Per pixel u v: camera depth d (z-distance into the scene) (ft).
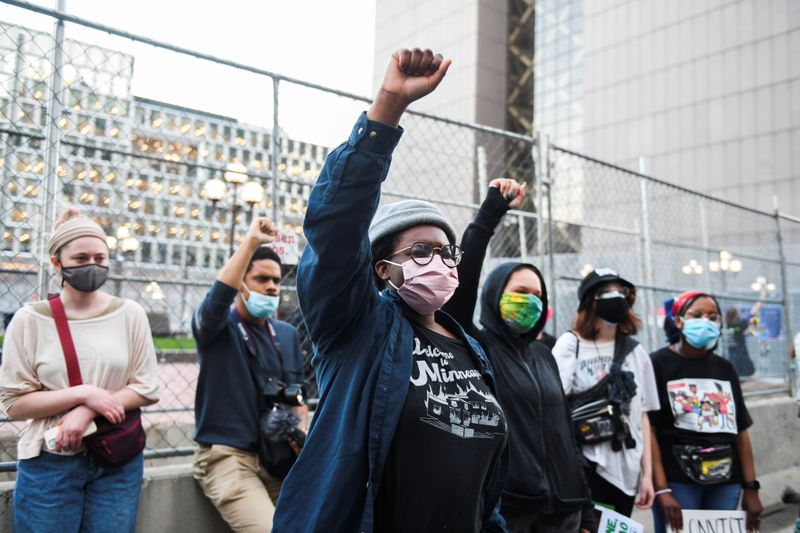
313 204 4.90
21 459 7.77
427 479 4.98
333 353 5.42
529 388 9.06
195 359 23.21
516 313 9.27
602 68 139.13
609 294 11.38
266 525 8.86
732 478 12.11
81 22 10.09
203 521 10.07
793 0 110.93
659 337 30.58
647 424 11.70
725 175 116.98
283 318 16.33
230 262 9.61
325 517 4.80
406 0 196.34
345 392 5.22
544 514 8.70
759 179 112.37
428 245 5.75
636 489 11.05
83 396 7.71
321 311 5.11
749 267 31.83
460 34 179.32
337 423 5.15
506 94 179.11
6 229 12.78
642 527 10.05
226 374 9.76
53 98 11.34
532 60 177.06
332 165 4.86
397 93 4.68
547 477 8.86
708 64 121.60
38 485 7.60
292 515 4.96
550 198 16.22
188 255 24.68
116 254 23.07
